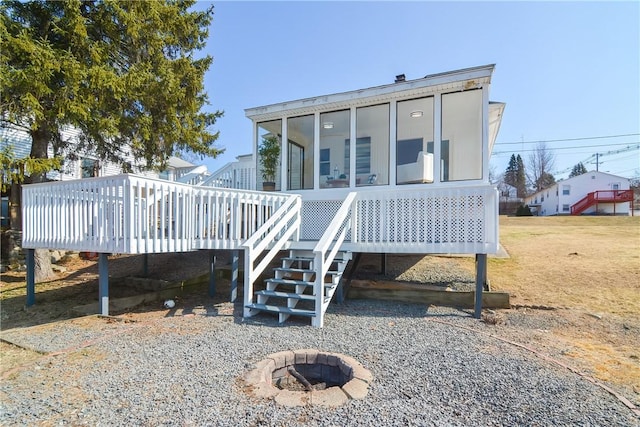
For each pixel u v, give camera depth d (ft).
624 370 11.28
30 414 8.60
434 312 18.51
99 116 26.89
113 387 9.96
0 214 37.88
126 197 16.70
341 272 19.70
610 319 16.78
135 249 16.80
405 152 24.63
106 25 27.27
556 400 9.29
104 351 12.83
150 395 9.47
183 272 28.81
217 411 8.65
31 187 21.25
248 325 16.10
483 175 22.58
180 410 8.70
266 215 23.35
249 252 17.75
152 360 11.90
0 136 27.99
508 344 13.62
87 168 44.32
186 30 32.09
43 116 24.44
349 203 20.43
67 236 19.24
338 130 26.81
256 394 9.44
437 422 8.23
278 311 16.66
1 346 13.76
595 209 105.50
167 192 18.62
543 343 13.83
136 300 20.52
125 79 26.22
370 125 25.82
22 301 22.47
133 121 29.25
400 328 15.66
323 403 9.00
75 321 17.07
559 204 121.49
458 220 18.89
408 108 24.68
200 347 13.10
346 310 18.90
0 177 23.35
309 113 27.66
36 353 12.92
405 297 20.85
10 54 22.39
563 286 21.89
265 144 29.91
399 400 9.21
